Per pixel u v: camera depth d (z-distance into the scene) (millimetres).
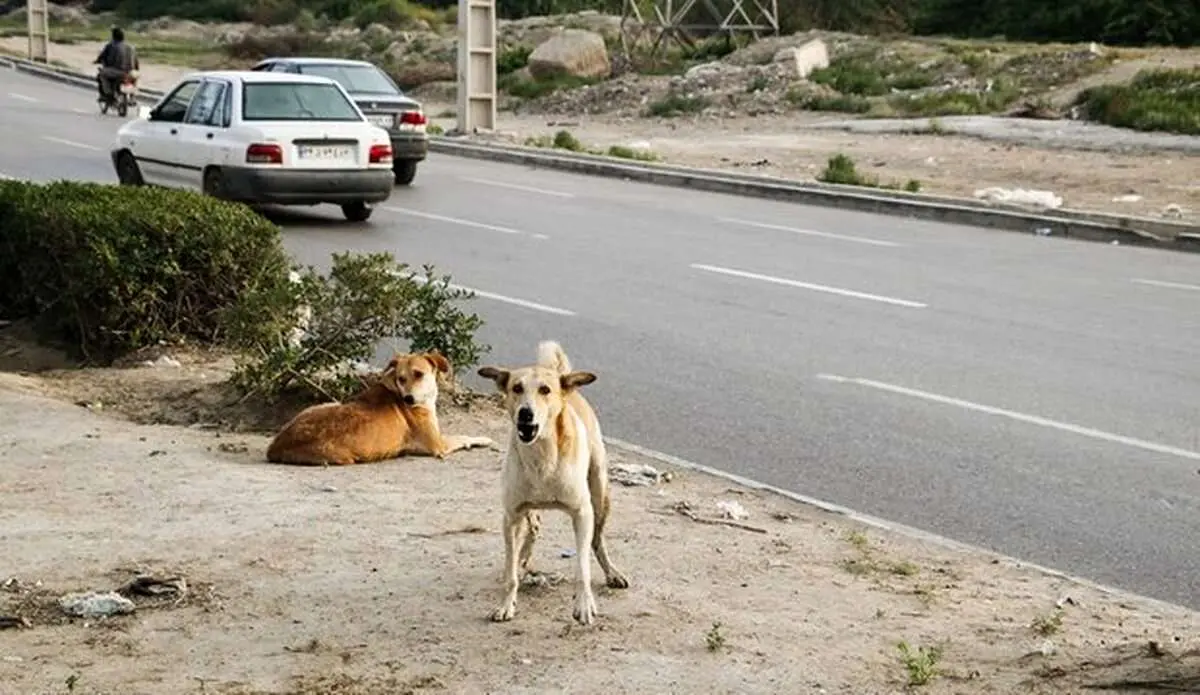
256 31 68562
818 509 8781
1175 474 9734
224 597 6812
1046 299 16047
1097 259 19125
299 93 20578
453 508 8258
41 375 11656
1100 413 11266
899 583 7344
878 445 10359
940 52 44812
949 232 21344
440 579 7074
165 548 7465
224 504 8219
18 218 12594
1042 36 51781
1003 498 9195
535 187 25469
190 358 12047
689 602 6848
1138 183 26984
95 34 72062
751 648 6273
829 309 15250
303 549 7477
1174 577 7840
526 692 5785
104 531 7715
